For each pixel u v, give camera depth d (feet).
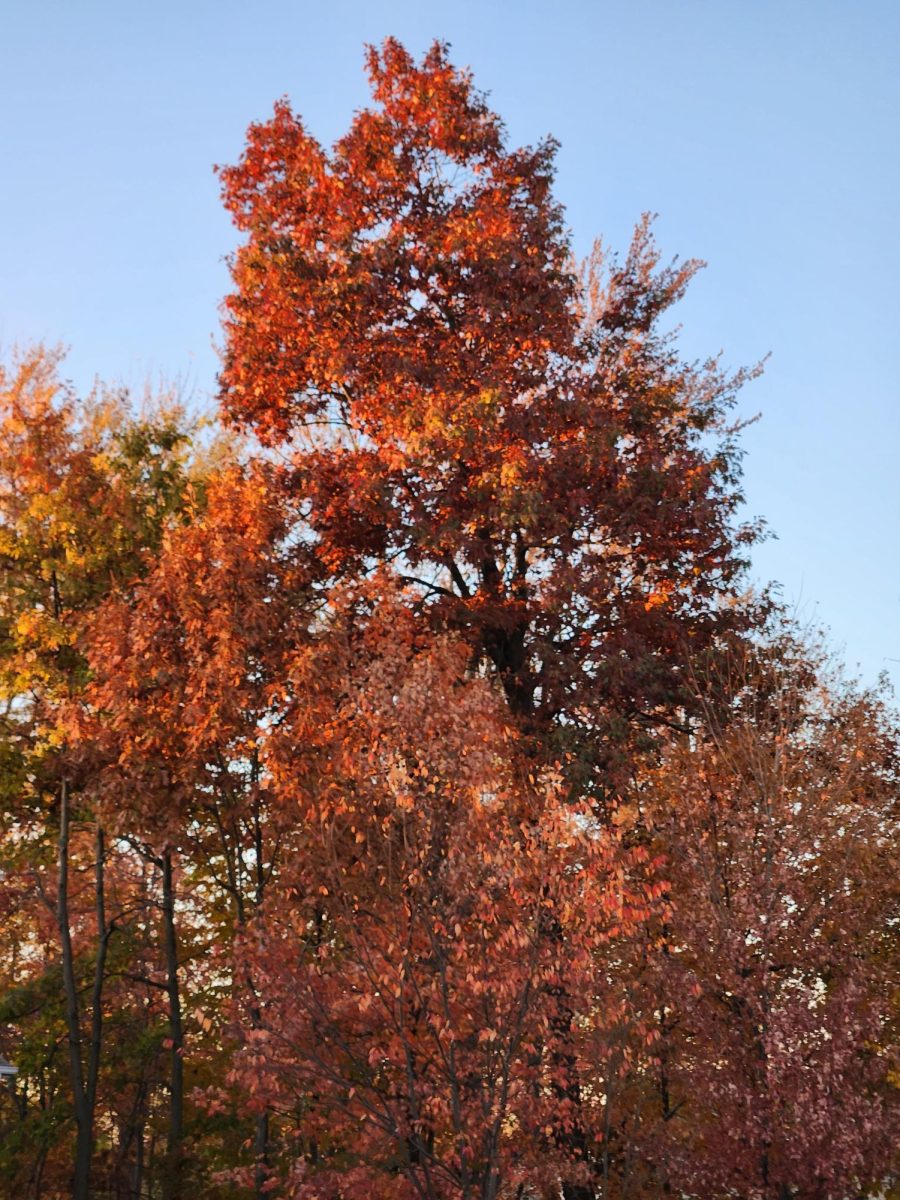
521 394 80.02
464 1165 47.14
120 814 70.44
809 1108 54.90
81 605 80.74
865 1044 62.34
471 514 74.23
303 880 63.00
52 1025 82.02
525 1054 51.85
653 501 75.97
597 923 52.21
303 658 66.80
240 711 69.26
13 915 97.45
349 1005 54.29
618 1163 66.18
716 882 64.69
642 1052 60.13
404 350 77.82
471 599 78.13
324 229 82.38
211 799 73.41
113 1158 88.99
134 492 83.41
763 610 83.61
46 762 77.71
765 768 68.95
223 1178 60.75
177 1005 78.18
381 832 57.88
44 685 79.25
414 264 79.82
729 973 60.75
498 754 64.95
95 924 97.81
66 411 82.48
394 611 69.56
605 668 72.79
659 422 82.89
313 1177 55.52
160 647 71.56
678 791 70.59
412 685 55.21
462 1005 50.57
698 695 73.77
